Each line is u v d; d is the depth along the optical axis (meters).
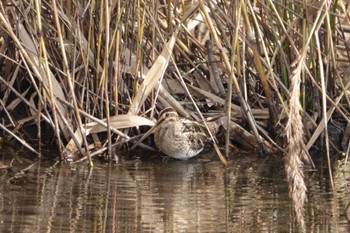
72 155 11.43
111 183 10.20
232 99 13.25
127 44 12.30
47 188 9.78
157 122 11.85
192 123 12.09
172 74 13.05
